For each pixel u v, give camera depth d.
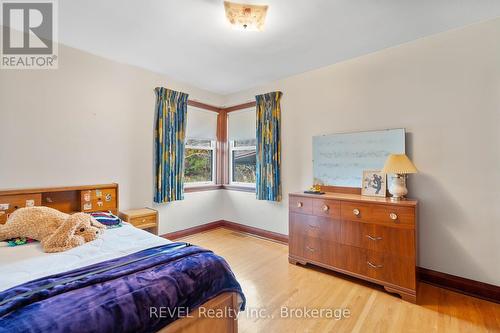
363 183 2.65
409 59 2.45
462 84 2.18
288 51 2.65
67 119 2.55
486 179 2.07
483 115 2.09
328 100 3.03
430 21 2.09
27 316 0.90
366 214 2.27
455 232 2.21
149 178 3.29
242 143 4.18
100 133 2.80
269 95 3.54
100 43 2.50
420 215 2.38
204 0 1.81
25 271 1.38
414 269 2.01
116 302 1.04
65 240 1.75
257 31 2.24
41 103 2.38
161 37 2.37
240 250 3.19
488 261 2.06
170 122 3.43
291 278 2.43
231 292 1.51
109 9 1.93
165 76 3.42
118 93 2.95
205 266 1.44
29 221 1.89
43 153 2.39
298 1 1.81
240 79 3.53
